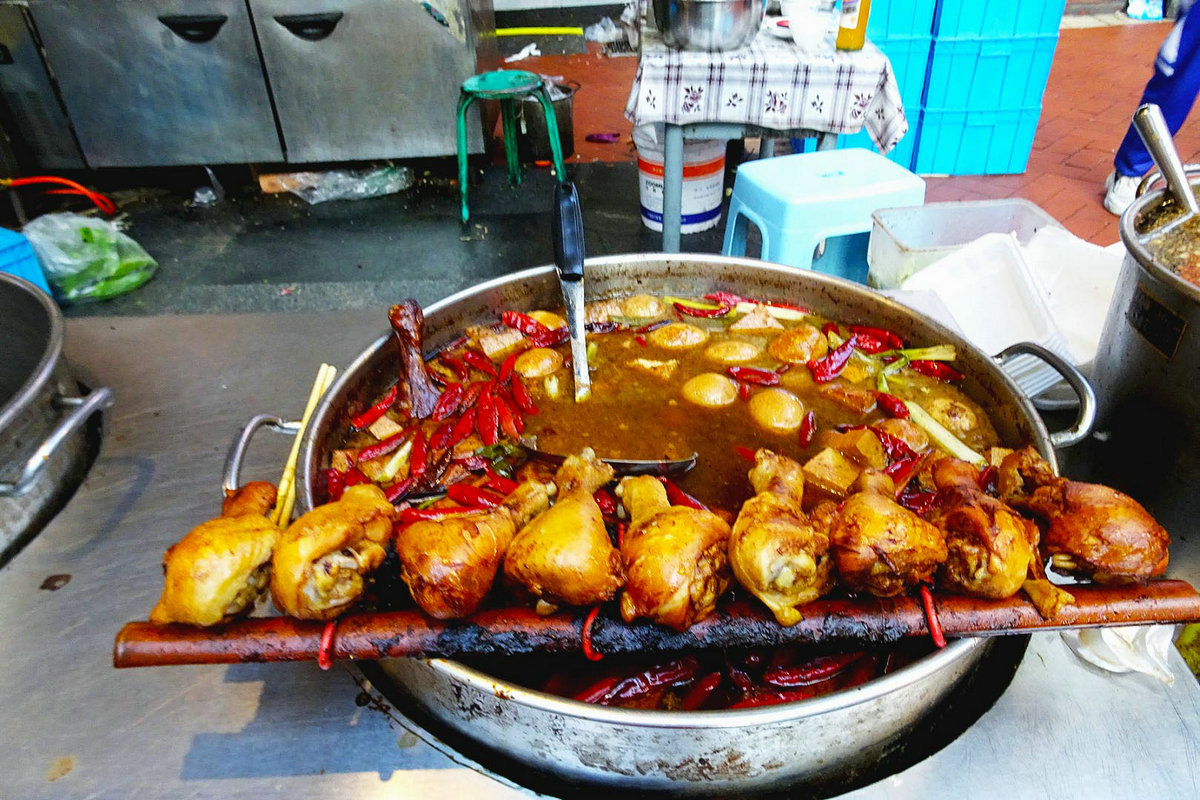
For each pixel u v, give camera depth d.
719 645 1.00
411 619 1.00
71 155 5.12
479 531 1.00
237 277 4.46
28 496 1.67
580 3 9.26
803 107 3.58
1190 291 1.51
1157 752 1.18
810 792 1.16
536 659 1.22
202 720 1.27
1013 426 1.55
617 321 2.08
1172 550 1.79
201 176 5.66
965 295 2.42
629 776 1.10
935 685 1.16
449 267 4.52
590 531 0.98
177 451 1.92
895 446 1.54
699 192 4.64
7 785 1.21
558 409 1.76
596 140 6.12
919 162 5.39
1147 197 1.90
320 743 1.22
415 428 1.70
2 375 2.20
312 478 1.39
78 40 4.66
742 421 1.72
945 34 4.85
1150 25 7.87
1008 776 1.16
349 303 4.18
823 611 1.00
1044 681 1.27
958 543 1.00
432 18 4.73
